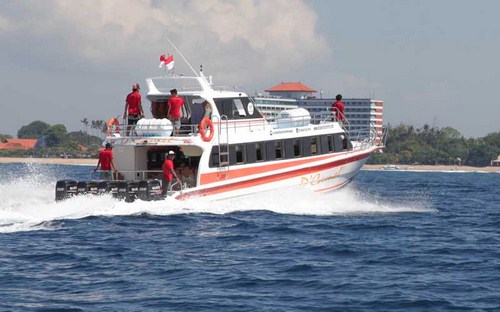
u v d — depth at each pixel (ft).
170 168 198.18
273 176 214.69
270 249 154.30
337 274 129.80
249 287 119.55
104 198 195.62
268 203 214.69
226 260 142.00
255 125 214.69
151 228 177.68
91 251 149.48
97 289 117.70
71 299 111.45
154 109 222.07
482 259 145.89
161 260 141.28
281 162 216.54
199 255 146.92
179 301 110.52
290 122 221.87
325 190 228.43
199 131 202.18
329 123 231.09
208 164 202.39
